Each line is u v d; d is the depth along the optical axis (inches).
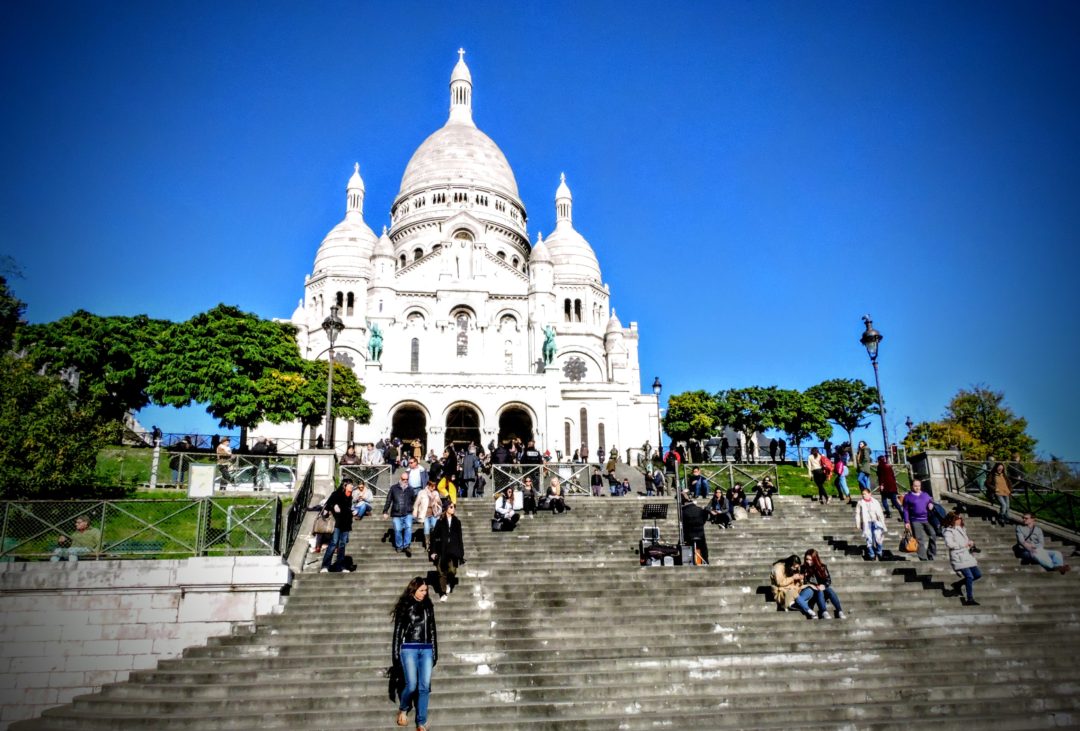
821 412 2677.2
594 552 956.0
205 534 793.6
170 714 605.6
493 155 4215.1
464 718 596.1
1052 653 706.8
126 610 730.2
